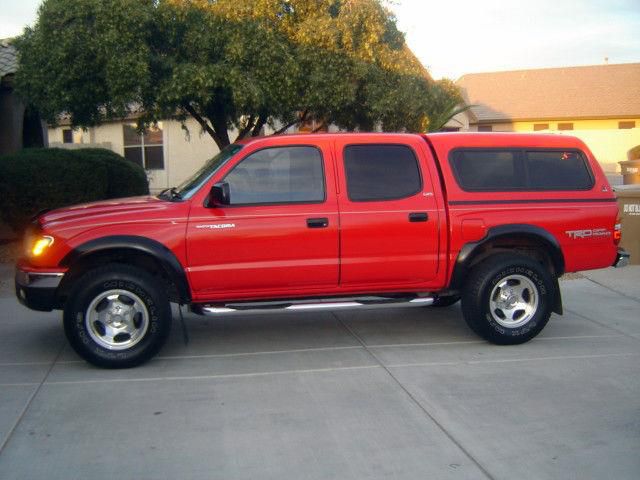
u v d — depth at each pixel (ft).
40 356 23.21
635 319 28.02
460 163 23.67
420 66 46.75
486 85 133.80
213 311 22.27
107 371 21.59
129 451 15.97
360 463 15.35
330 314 28.78
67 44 39.78
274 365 22.20
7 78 51.21
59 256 21.15
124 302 21.58
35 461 15.46
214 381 20.68
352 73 42.45
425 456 15.69
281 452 15.90
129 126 81.76
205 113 46.93
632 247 38.86
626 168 50.08
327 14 42.52
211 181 22.15
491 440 16.51
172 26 41.01
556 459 15.53
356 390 19.88
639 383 20.38
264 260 22.16
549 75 133.90
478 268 23.71
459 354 23.29
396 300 23.56
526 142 24.29
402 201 22.94
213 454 15.83
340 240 22.48
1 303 30.68
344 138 23.11
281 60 40.98
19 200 41.42
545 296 23.89
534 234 23.52
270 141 22.61
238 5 40.24
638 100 123.85
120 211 21.75
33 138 60.49
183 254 21.67
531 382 20.47
